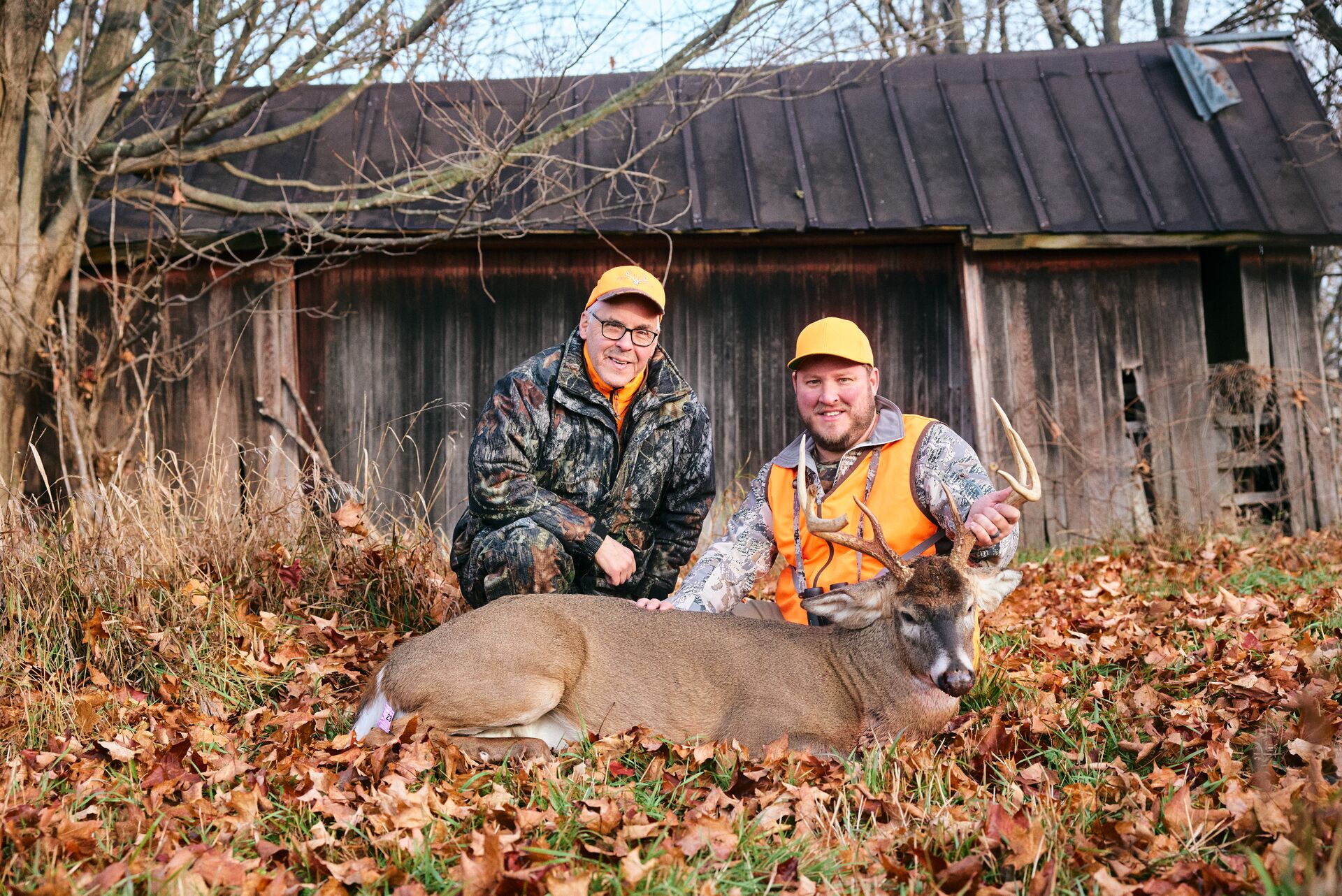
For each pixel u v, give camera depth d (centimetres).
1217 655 489
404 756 363
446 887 281
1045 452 920
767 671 403
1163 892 274
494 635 397
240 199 902
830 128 981
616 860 300
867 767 358
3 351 835
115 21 859
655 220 887
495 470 484
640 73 1011
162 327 873
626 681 404
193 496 596
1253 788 329
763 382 933
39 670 453
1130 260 937
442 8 785
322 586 558
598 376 495
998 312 927
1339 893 245
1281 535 910
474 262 934
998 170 938
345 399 930
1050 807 324
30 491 885
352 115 1002
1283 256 954
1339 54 1258
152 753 375
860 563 447
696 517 527
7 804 328
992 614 602
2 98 795
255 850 308
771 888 288
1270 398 943
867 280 939
